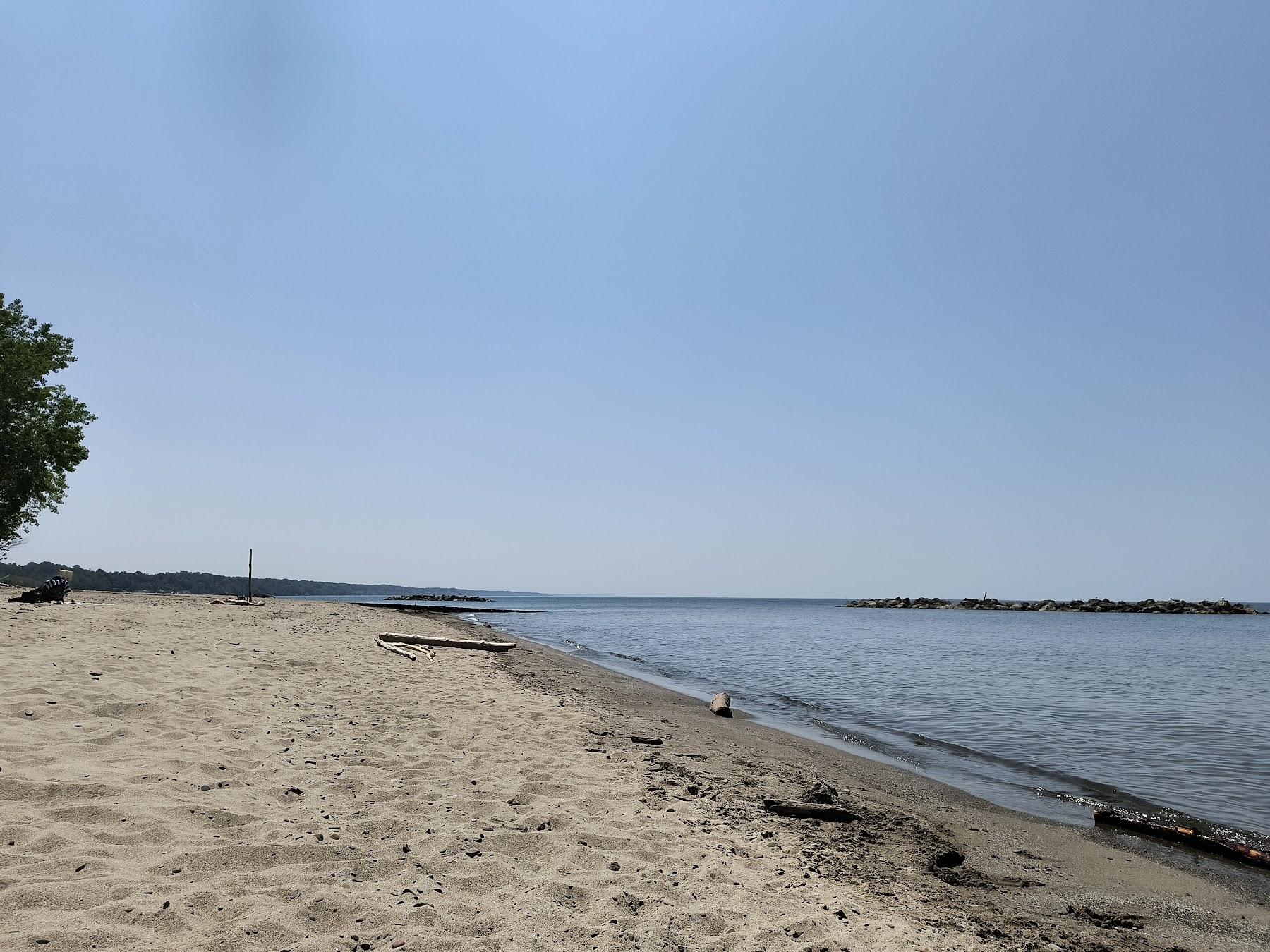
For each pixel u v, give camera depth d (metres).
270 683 10.05
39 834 4.09
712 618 73.50
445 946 3.42
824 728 12.17
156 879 3.77
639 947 3.64
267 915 3.50
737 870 4.90
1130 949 4.37
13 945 2.96
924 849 5.92
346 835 4.76
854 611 110.94
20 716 6.64
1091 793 8.65
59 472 29.73
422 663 14.74
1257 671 24.56
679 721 11.48
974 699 16.38
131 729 6.62
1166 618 89.94
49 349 29.45
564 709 10.85
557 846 4.96
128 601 26.19
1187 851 6.59
